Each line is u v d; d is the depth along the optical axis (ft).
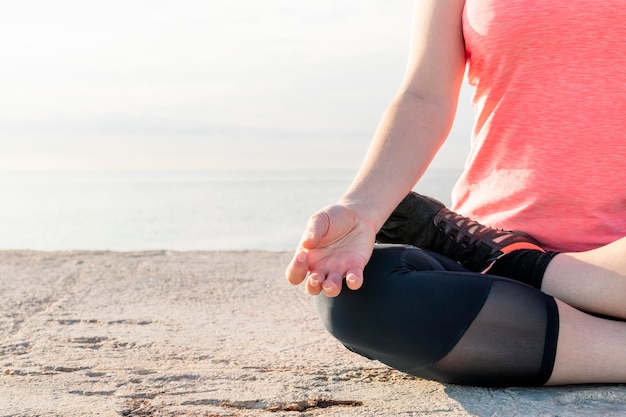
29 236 101.19
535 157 4.71
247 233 92.68
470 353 4.15
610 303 4.32
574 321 4.25
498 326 4.12
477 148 5.09
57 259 12.14
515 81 4.70
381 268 4.31
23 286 9.20
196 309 7.80
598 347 4.23
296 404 4.28
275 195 410.52
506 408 4.05
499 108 4.82
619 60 4.44
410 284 4.19
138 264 11.51
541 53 4.57
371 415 4.01
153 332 6.59
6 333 6.53
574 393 4.28
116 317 7.31
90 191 624.18
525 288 4.25
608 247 4.39
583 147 4.58
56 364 5.37
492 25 4.69
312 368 5.20
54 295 8.58
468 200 5.31
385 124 4.76
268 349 5.88
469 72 5.10
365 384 4.72
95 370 5.20
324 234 3.92
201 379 4.91
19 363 5.40
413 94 4.90
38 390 4.66
